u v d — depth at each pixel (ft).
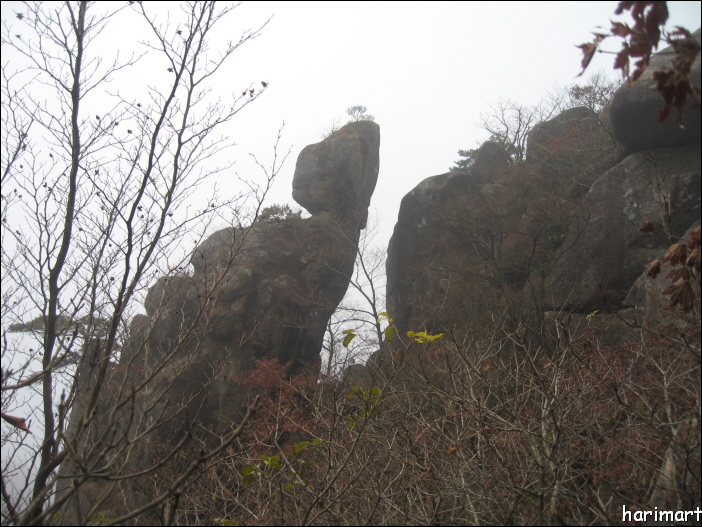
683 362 19.35
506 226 69.15
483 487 18.13
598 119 75.61
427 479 17.95
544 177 74.84
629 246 50.96
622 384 19.07
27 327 15.21
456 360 23.71
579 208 57.36
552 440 18.06
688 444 15.69
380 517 17.74
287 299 71.97
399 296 81.05
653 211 49.88
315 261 79.30
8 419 12.01
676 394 18.76
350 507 18.15
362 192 89.92
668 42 11.04
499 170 84.38
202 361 58.70
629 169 53.21
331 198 86.17
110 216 16.87
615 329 34.86
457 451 18.70
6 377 13.16
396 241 87.25
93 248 16.63
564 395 18.29
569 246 55.72
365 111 99.96
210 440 51.16
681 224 47.70
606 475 17.78
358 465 18.93
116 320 14.49
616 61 11.17
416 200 85.61
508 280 66.59
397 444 19.89
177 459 24.43
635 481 17.94
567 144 75.25
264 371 55.36
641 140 52.60
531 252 66.33
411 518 15.84
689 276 12.76
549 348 24.07
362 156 90.53
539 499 15.57
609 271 51.11
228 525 16.38
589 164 71.82
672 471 16.14
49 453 13.37
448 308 64.34
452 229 76.79
